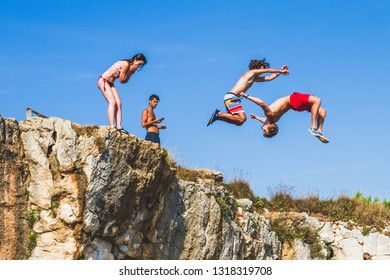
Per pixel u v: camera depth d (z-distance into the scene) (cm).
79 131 1490
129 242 1545
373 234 2395
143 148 1575
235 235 1912
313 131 1623
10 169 1426
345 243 2380
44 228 1430
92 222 1448
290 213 2345
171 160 1805
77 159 1462
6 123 1441
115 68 1587
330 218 2425
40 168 1457
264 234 2108
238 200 2069
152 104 1731
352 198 2538
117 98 1578
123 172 1515
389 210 2508
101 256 1478
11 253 1393
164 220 1675
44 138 1470
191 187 1775
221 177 1962
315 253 2327
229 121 1633
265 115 1625
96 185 1460
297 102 1634
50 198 1444
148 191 1590
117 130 1527
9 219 1402
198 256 1745
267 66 1684
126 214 1531
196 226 1761
